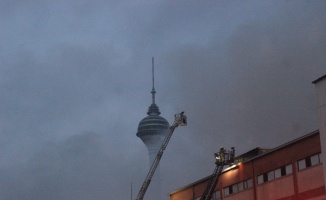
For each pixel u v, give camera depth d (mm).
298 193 48531
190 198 68375
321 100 44875
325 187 44281
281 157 51656
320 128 44812
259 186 54656
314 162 46906
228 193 60531
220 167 62656
